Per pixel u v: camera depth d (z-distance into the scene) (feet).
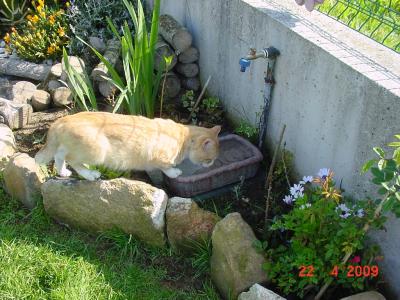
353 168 4.67
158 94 6.91
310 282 4.27
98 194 5.00
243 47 6.07
